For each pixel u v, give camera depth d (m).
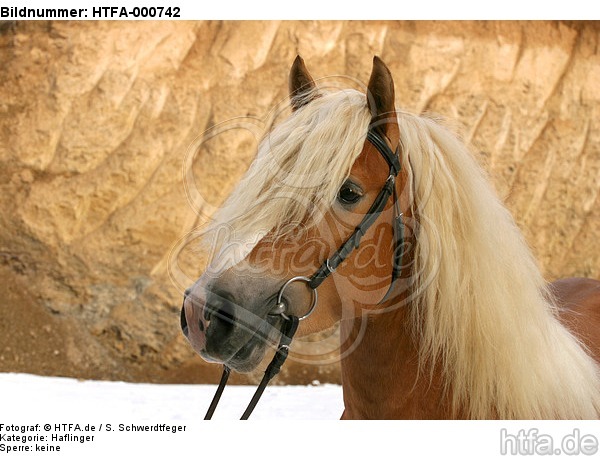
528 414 1.65
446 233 1.64
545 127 9.20
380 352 1.74
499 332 1.64
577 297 2.51
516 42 9.31
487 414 1.66
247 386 6.59
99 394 5.13
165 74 8.31
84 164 7.99
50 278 7.76
